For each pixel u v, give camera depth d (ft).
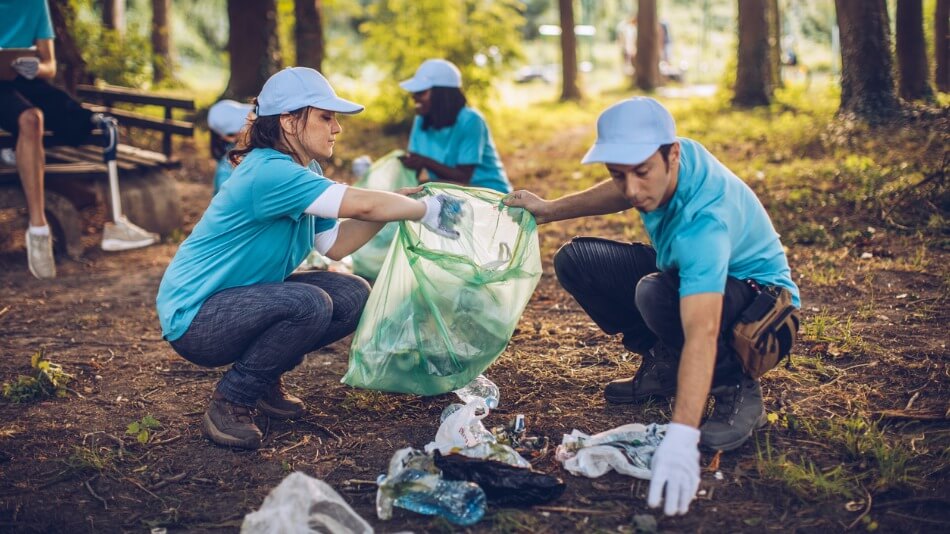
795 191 25.07
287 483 9.31
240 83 47.24
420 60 48.88
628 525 9.62
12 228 26.09
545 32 111.65
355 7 59.67
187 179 35.99
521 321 16.81
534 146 43.96
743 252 10.71
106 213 26.35
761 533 9.43
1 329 17.57
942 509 9.73
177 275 11.55
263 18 46.91
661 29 97.25
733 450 11.08
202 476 11.22
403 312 12.07
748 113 46.34
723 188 10.18
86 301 19.51
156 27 65.26
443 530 9.67
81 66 31.60
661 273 11.04
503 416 12.56
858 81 33.40
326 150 11.48
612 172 9.91
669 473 8.93
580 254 12.21
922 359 13.71
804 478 10.22
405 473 10.05
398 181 19.69
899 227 21.30
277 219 11.37
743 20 49.37
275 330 11.51
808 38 100.27
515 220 12.24
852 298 16.89
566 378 13.84
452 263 11.82
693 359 9.35
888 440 11.22
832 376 13.25
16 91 20.75
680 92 79.10
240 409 11.90
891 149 28.94
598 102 70.33
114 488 11.00
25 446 12.19
